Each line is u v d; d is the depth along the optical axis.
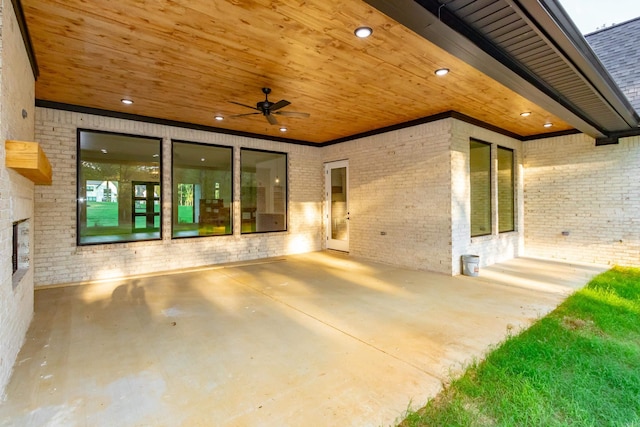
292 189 7.99
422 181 6.04
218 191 6.85
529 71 3.29
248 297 4.39
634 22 6.08
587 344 2.84
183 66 3.83
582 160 6.68
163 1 2.62
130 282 5.19
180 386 2.24
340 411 1.96
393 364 2.54
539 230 7.30
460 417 1.89
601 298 4.19
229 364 2.55
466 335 3.10
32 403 2.04
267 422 1.86
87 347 2.85
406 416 1.91
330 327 3.32
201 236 6.55
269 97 4.91
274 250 7.62
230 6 2.69
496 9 2.30
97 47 3.38
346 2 2.62
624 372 2.38
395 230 6.55
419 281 5.25
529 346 2.79
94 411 1.96
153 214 6.01
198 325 3.38
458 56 2.78
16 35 2.63
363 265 6.58
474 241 6.12
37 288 4.78
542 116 5.89
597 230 6.50
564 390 2.16
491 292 4.60
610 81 3.82
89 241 5.38
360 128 6.84
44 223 4.93
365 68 3.88
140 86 4.45
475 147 6.38
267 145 7.55
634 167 6.07
